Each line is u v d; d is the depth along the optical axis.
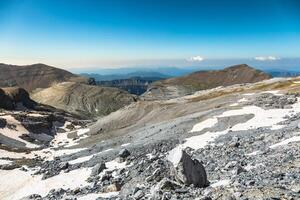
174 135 81.69
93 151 93.50
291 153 35.69
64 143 153.12
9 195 66.94
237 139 58.50
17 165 90.38
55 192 53.03
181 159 30.75
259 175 28.66
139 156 66.81
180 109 133.25
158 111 141.75
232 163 37.31
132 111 168.25
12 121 187.62
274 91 112.88
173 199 25.66
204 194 25.00
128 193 37.62
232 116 82.19
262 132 60.00
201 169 31.25
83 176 62.97
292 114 71.94
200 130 79.75
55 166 78.19
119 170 54.56
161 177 37.50
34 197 55.12
